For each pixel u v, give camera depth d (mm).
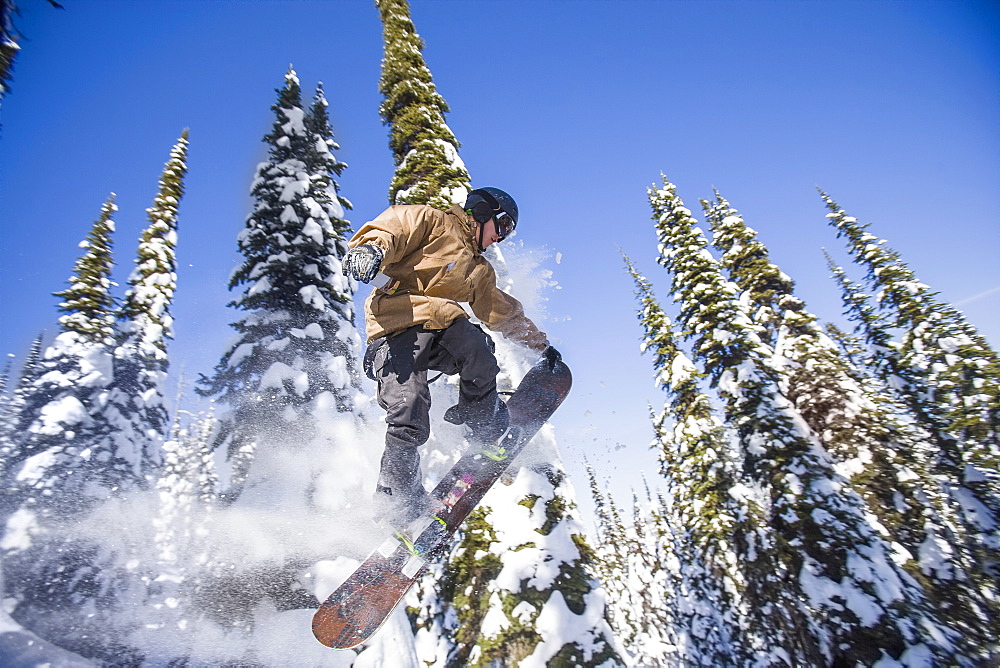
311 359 9891
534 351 4266
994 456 17906
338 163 12922
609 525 34906
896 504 17266
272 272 10695
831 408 18406
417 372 3127
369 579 3209
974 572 17781
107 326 13195
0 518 7879
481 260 3648
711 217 24219
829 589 12984
